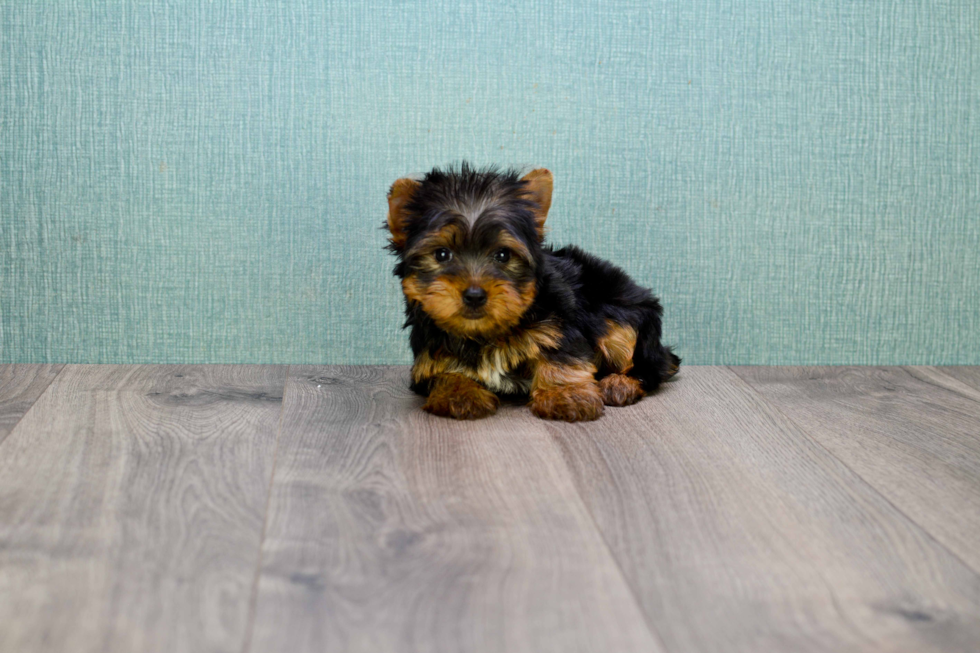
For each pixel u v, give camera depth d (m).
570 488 1.61
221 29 2.55
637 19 2.62
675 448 1.87
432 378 2.23
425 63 2.60
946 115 2.73
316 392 2.35
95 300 2.64
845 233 2.76
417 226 2.10
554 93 2.63
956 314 2.83
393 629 1.08
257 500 1.52
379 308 2.70
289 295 2.68
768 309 2.78
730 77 2.66
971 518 1.49
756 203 2.72
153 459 1.74
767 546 1.36
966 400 2.34
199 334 2.69
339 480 1.63
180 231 2.63
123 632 1.07
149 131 2.57
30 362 2.66
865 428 2.05
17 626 1.08
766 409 2.22
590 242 2.70
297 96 2.59
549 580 1.23
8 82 2.53
